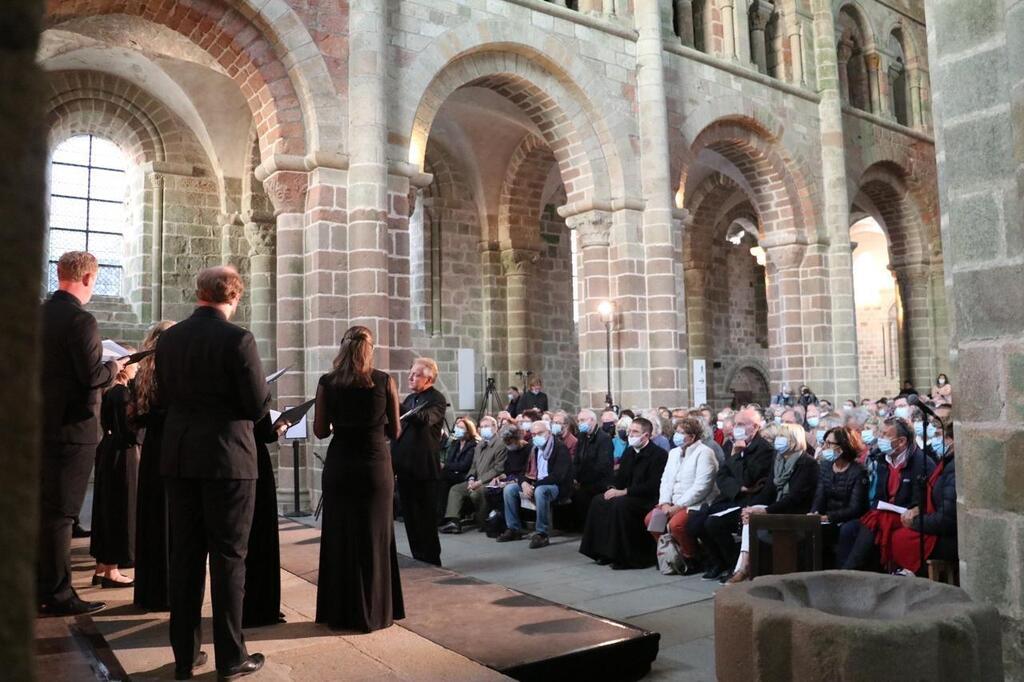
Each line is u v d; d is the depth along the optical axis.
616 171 16.30
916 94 25.27
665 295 16.36
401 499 7.89
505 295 22.09
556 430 11.61
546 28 15.45
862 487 7.59
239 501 4.31
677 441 8.80
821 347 20.52
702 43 19.23
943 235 4.61
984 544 4.23
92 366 5.13
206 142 17.52
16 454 0.65
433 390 7.98
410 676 4.38
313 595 6.18
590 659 4.85
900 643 2.78
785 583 3.47
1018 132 3.96
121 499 6.44
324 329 12.51
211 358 4.29
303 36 12.62
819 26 21.58
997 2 4.31
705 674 5.30
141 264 17.08
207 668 4.50
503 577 8.52
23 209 0.66
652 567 8.96
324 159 12.57
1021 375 4.09
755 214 29.67
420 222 21.27
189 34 12.46
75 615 5.17
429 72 13.79
